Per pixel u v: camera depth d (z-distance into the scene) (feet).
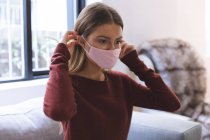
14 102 6.25
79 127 3.44
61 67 3.34
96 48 3.53
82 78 3.62
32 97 6.56
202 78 8.94
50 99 3.18
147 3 8.87
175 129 5.36
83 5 7.93
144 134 5.55
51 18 7.76
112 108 3.65
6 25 7.13
